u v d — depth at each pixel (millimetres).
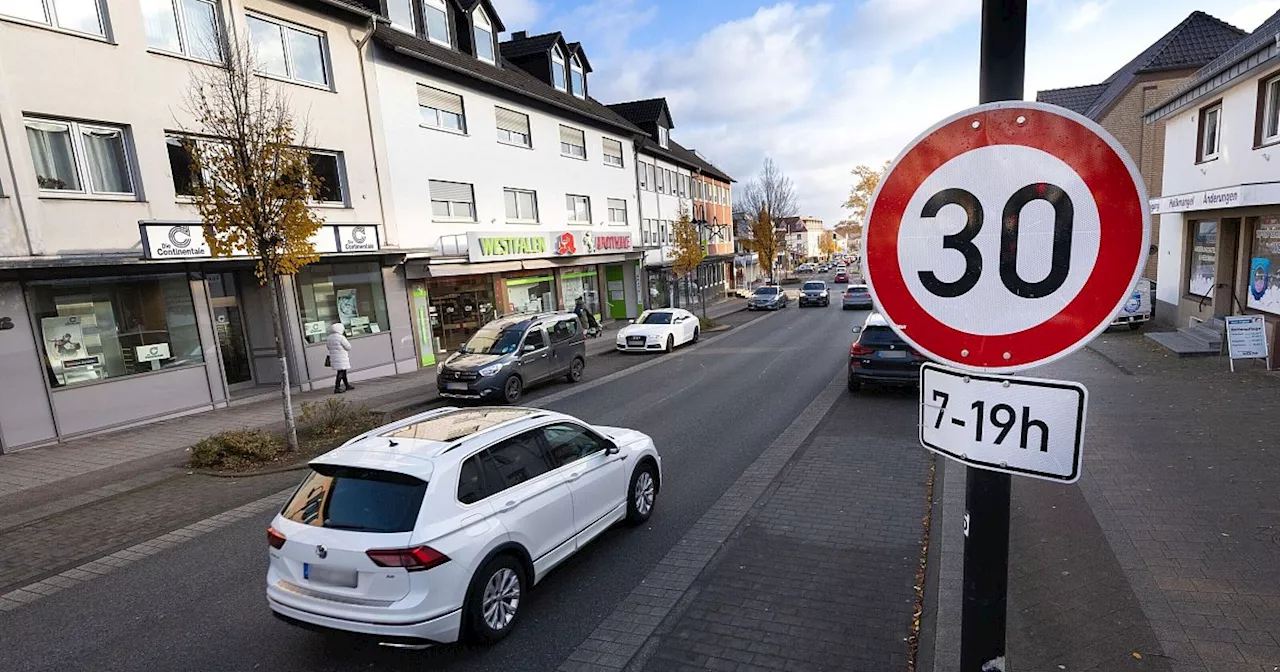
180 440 11281
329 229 15000
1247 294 13133
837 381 13727
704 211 44625
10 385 10820
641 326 21562
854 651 4238
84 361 11820
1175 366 11992
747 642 4406
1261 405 8797
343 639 4781
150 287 12797
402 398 14336
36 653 4852
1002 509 1842
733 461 8492
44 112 11047
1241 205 11703
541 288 25516
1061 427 1696
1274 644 3756
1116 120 25547
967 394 1855
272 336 15281
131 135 12195
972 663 1922
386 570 4109
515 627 4777
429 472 4441
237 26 13812
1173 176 16391
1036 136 1708
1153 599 4281
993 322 1816
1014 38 1737
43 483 9203
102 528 7418
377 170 17141
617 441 6480
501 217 21984
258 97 13695
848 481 7379
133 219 12164
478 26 22609
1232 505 5660
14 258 10484
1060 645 3887
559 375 15570
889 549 5645
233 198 9578
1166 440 7570
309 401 14133
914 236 1898
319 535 4332
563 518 5293
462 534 4387
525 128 23578
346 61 16328
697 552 5816
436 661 4422
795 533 6078
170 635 4992
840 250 157625
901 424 9805
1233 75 12312
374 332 17391
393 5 18953
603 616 4859
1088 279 1687
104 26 11898
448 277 20609
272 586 4492
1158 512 5617
